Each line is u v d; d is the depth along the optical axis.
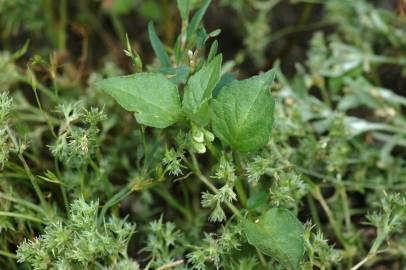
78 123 0.44
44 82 0.46
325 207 0.39
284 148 0.40
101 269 0.35
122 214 0.43
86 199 0.38
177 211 0.44
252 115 0.33
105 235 0.35
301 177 0.39
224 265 0.35
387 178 0.43
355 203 0.44
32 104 0.46
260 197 0.35
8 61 0.43
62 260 0.34
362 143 0.45
